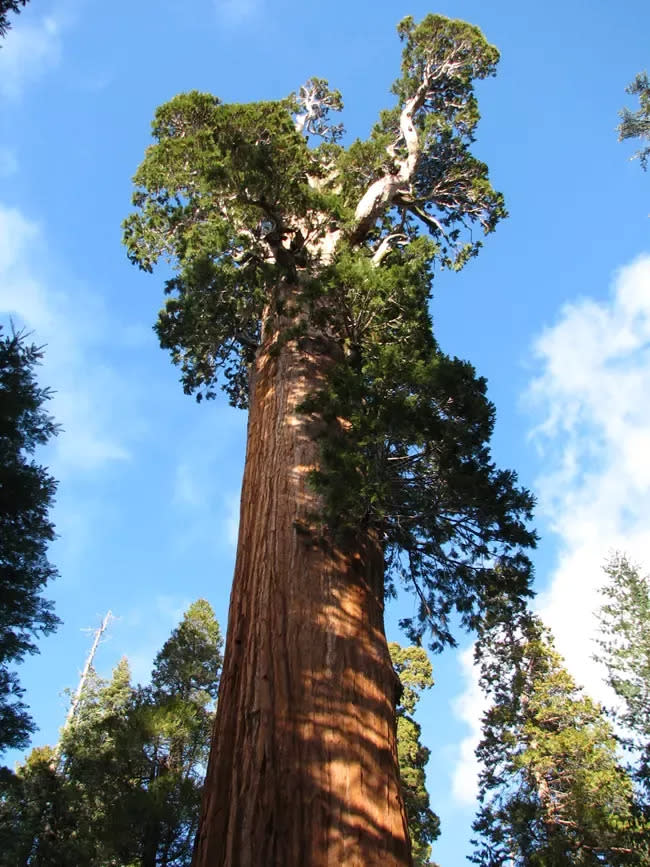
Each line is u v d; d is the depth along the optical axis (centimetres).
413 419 732
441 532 820
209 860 511
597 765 1708
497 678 1986
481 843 1694
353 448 728
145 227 1324
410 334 899
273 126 1239
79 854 1123
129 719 1344
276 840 490
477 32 1529
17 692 1155
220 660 2019
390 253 1203
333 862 472
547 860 1531
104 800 1205
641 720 1739
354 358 924
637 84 1523
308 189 1091
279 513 755
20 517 1167
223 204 1155
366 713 578
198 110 1333
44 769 1387
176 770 1230
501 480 812
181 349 1327
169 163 1266
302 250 1106
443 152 1494
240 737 577
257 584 703
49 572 1194
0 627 1151
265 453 853
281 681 594
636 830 1542
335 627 634
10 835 1216
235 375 1389
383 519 774
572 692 1889
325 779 518
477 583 908
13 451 1182
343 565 699
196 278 1059
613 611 1870
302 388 900
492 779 1809
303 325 916
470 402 777
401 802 546
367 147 1315
